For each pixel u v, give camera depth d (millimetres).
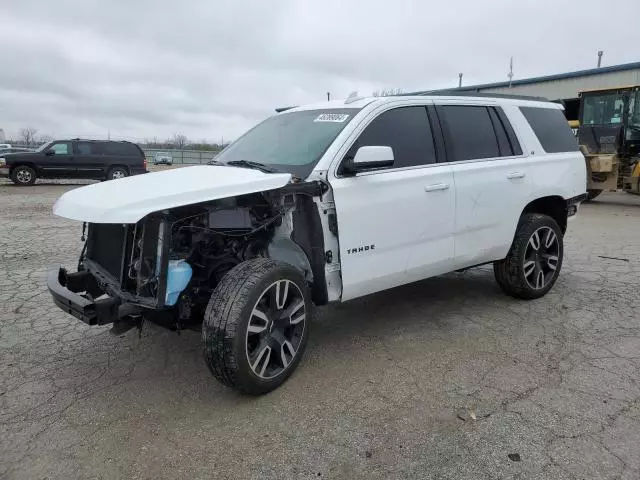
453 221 4340
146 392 3416
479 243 4605
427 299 5285
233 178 3373
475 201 4480
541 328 4449
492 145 4750
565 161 5332
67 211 3166
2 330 4477
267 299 3287
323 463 2676
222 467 2650
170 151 46500
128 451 2783
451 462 2660
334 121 4043
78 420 3082
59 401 3301
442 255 4332
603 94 14492
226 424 3031
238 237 3557
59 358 3936
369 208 3770
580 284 5773
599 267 6543
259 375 3227
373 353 3984
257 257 3631
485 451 2740
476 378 3551
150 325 4500
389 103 4117
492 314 4816
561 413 3082
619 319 4637
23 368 3766
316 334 4383
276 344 3346
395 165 4020
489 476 2547
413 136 4191
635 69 21734
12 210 12586
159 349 4098
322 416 3105
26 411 3180
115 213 2881
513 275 4992
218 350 3047
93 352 4043
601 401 3213
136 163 21984
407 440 2855
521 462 2645
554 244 5242
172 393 3402
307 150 3873
